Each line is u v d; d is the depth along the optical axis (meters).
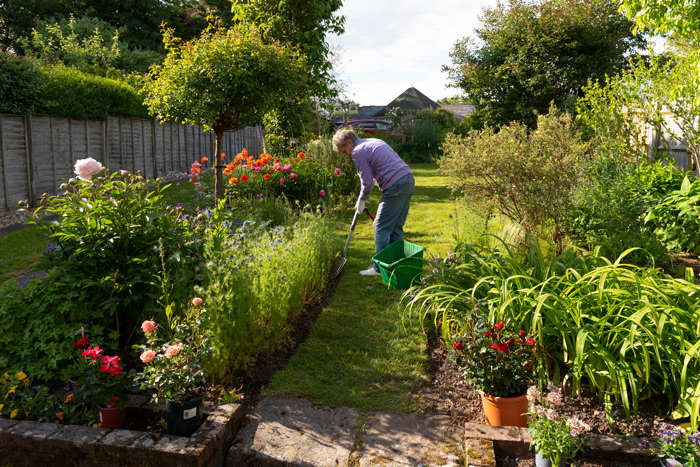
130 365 3.01
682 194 4.95
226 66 6.63
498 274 3.48
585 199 5.12
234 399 2.62
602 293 2.68
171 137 13.88
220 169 7.46
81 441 2.14
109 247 3.04
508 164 4.83
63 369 2.62
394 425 2.50
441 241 6.09
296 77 7.42
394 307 3.99
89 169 3.02
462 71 18.20
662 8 5.70
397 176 4.74
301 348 3.32
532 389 2.23
